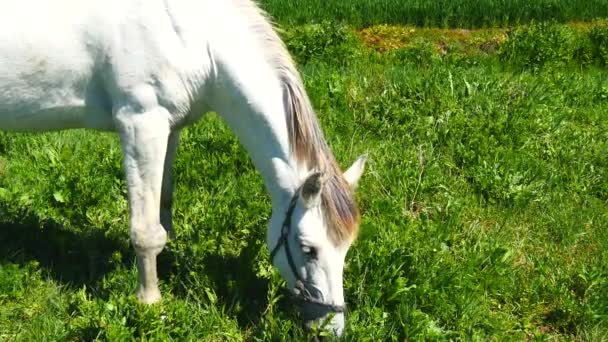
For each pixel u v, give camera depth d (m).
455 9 13.73
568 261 4.99
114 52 3.54
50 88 3.63
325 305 3.46
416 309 4.11
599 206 5.74
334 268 3.45
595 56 11.40
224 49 3.61
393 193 5.56
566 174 6.08
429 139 6.33
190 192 5.18
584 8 14.26
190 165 5.47
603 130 7.02
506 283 4.54
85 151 5.71
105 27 3.52
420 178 5.63
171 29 3.54
